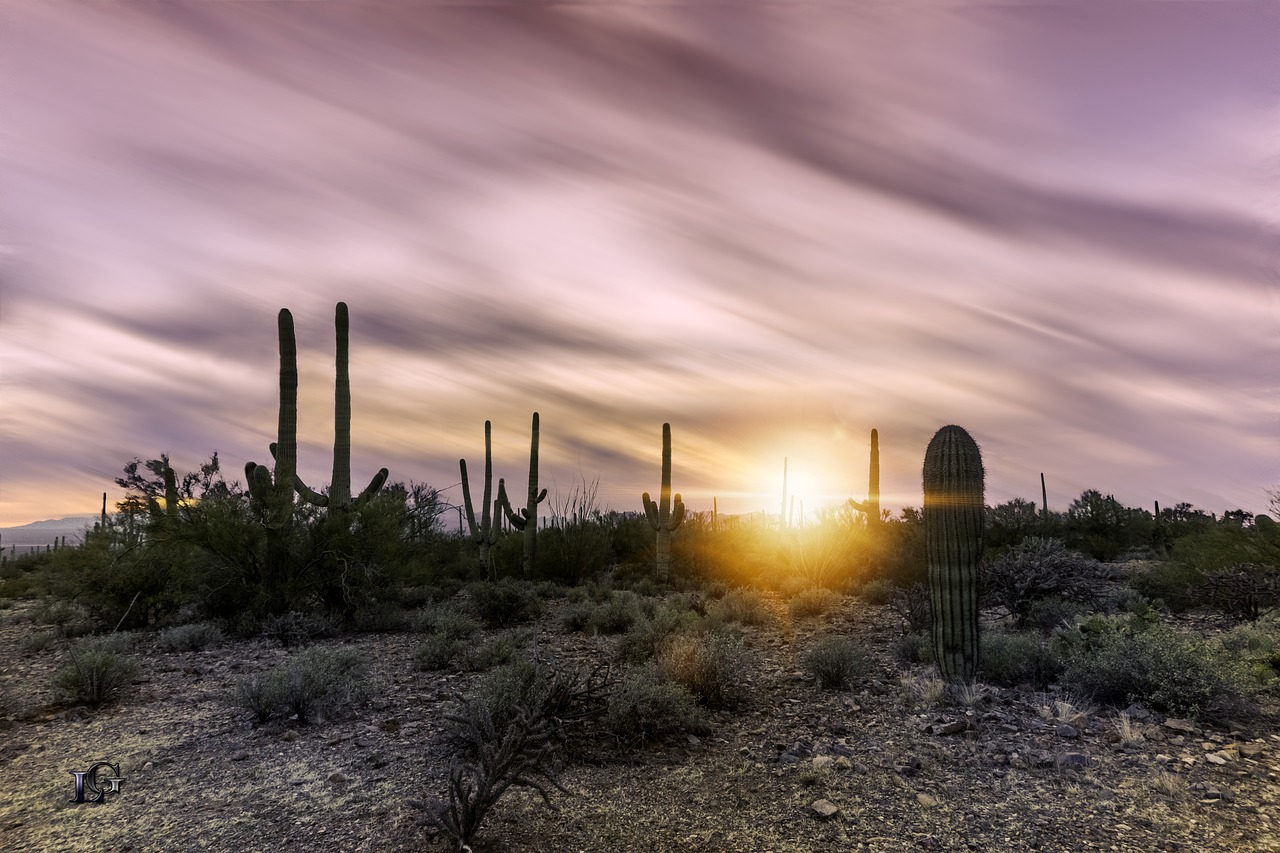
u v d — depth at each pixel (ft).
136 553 43.83
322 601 45.14
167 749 20.40
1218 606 36.27
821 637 35.45
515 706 17.71
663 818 15.17
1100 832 13.80
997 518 74.64
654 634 32.55
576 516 70.03
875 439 71.15
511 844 14.03
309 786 17.28
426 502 65.41
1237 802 14.84
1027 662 25.67
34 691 27.17
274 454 49.42
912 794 15.94
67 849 14.51
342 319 50.80
